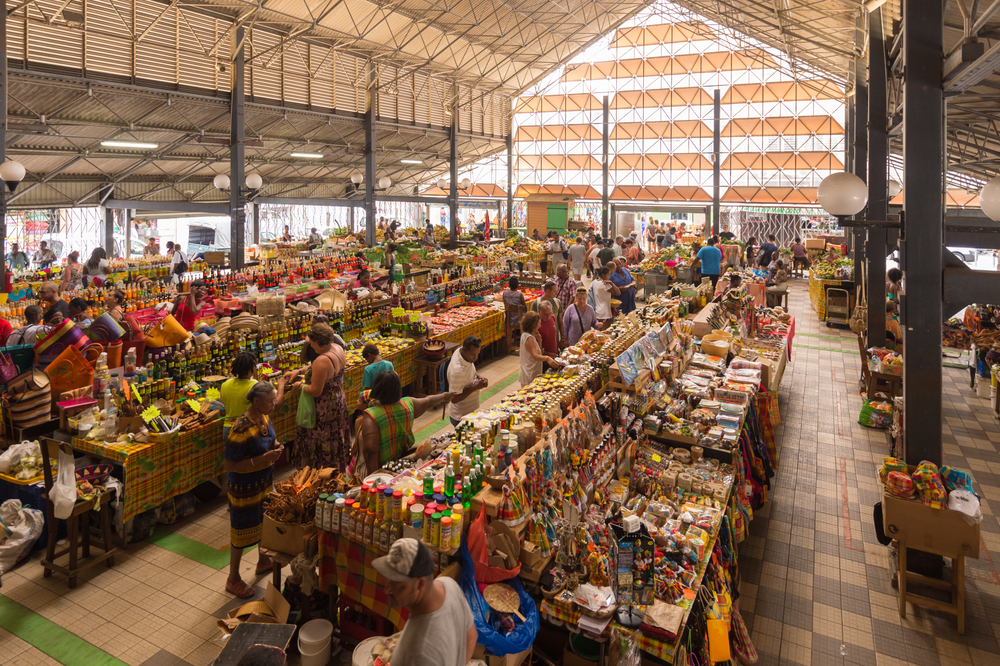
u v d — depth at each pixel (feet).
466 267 43.47
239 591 14.01
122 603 13.85
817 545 17.04
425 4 50.88
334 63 53.21
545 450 11.37
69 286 40.32
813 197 84.38
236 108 43.11
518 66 75.10
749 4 45.37
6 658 12.16
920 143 14.21
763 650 12.98
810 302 56.75
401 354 26.16
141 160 53.42
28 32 32.81
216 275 36.78
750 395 18.57
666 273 55.31
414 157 77.36
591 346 19.04
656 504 13.35
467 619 7.42
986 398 29.58
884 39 28.48
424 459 13.57
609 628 9.90
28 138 42.68
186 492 17.56
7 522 15.29
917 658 12.82
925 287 14.47
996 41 11.68
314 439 16.65
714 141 82.23
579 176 96.12
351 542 11.26
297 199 71.10
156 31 38.70
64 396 17.70
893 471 14.47
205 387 20.26
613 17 71.26
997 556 16.44
